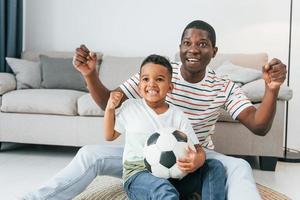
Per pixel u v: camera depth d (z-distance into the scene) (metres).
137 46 3.45
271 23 3.18
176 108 1.48
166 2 3.36
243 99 1.54
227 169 1.37
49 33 3.60
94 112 2.55
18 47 3.48
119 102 1.46
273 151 2.39
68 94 2.67
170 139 1.30
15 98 2.64
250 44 3.24
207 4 3.29
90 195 1.50
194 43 1.50
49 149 2.92
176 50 3.39
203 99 1.56
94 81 1.52
